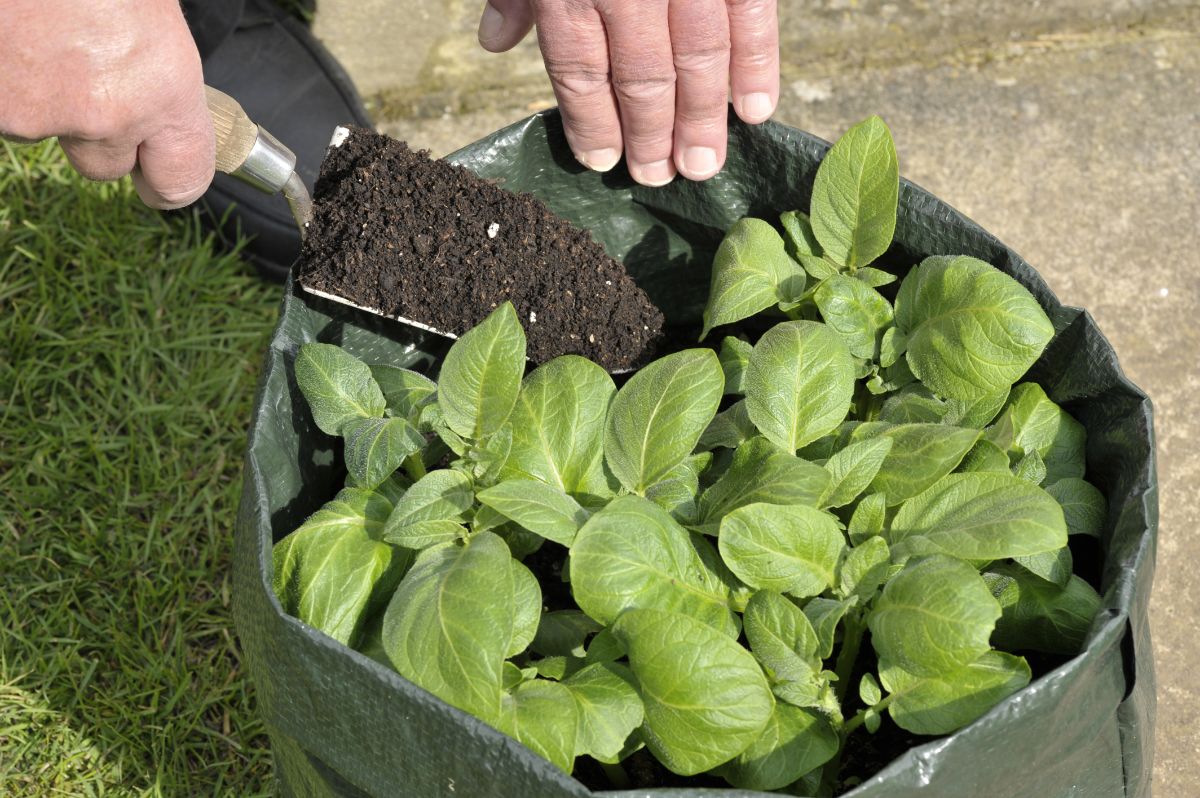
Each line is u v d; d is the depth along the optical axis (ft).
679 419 2.40
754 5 2.53
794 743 2.28
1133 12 3.61
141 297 3.28
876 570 2.32
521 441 2.44
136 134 2.35
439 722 2.18
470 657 2.21
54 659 2.91
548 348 2.63
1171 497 3.03
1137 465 2.37
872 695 2.31
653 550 2.30
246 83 3.34
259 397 2.43
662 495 2.41
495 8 2.71
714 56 2.53
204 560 3.02
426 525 2.35
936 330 2.47
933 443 2.37
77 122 2.31
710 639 2.22
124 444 3.12
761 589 2.31
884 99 3.52
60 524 3.03
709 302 2.61
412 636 2.24
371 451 2.37
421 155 2.62
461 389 2.39
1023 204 3.36
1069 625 2.33
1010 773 2.22
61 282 3.26
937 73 3.55
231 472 3.13
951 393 2.46
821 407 2.43
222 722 2.90
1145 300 3.23
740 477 2.40
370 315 2.63
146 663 2.93
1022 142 3.44
